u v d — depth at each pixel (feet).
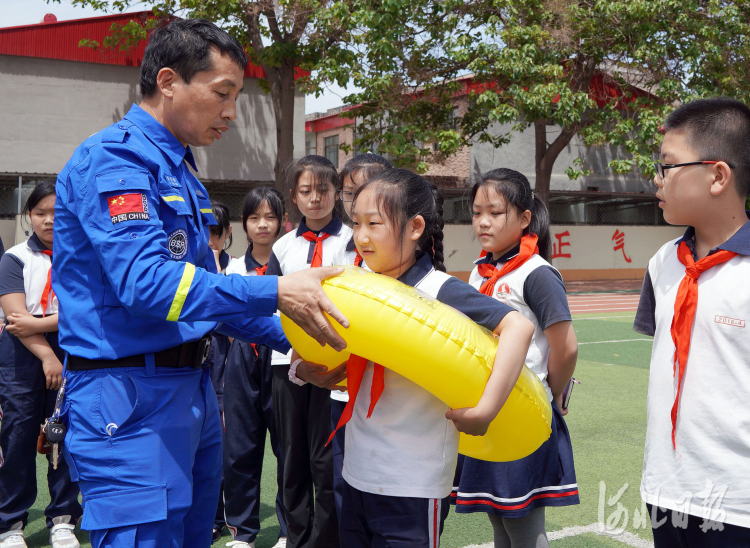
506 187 8.27
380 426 6.07
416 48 48.57
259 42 42.98
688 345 5.82
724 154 5.71
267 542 10.72
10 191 51.60
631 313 45.62
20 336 10.03
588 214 75.77
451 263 65.00
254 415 10.37
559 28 47.29
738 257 5.68
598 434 16.19
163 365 6.32
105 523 6.03
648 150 49.11
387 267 6.41
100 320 6.13
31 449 10.34
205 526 7.25
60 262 6.29
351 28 39.93
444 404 6.07
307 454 9.66
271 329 7.59
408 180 6.29
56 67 51.49
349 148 51.49
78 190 6.02
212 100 6.49
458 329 5.57
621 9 46.42
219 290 5.78
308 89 44.45
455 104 64.95
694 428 5.71
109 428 6.06
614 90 54.34
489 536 10.62
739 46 49.34
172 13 45.62
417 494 5.90
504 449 6.35
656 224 77.71
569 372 7.93
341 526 6.68
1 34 49.60
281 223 12.14
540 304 7.78
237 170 56.54
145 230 5.85
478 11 49.39
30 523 11.26
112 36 52.39
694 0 46.83
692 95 47.47
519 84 48.08
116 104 53.31
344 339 5.82
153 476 6.15
